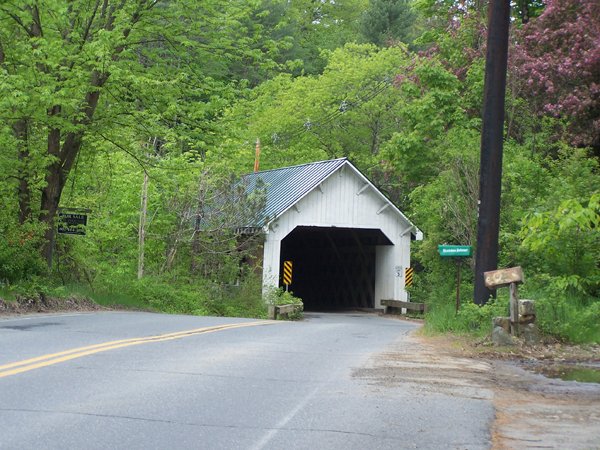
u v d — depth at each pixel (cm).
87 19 2194
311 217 3378
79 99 2008
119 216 3122
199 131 2320
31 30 2145
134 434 648
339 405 789
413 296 3553
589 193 1948
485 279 1337
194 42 2267
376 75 4475
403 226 3594
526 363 1150
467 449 628
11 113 2014
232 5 2353
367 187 3494
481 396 859
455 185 2272
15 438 623
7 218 2044
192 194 2986
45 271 2042
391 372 1009
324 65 5522
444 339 1436
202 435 652
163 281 2892
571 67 2444
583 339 1343
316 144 4659
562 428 711
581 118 2458
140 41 2258
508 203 2141
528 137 2642
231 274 3055
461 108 2814
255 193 3127
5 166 2145
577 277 1532
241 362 1055
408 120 2928
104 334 1339
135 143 2455
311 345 1311
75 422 681
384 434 672
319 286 4403
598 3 2483
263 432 669
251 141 4600
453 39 3078
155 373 934
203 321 1827
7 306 1745
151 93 2202
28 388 815
